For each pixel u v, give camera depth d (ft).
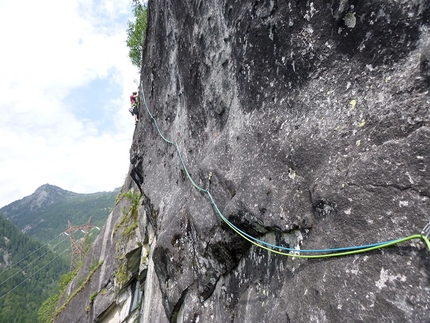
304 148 8.93
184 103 19.71
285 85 10.30
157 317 23.21
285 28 9.69
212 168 14.03
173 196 20.77
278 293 8.99
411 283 5.41
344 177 7.38
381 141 6.94
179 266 17.48
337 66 8.45
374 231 6.33
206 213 14.16
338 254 6.96
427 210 5.58
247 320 10.53
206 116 16.67
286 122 10.12
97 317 41.91
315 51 8.93
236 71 12.87
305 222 8.30
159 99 24.90
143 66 27.61
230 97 14.01
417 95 6.48
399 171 6.25
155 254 19.72
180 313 18.06
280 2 9.69
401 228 5.87
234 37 12.40
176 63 19.83
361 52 7.79
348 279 6.53
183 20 17.61
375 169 6.72
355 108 7.81
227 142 13.70
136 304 39.09
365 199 6.73
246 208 10.84
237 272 12.85
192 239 15.96
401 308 5.40
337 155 7.87
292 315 7.66
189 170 18.20
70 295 61.26
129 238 39.58
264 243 9.80
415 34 6.68
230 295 13.09
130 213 48.11
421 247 5.48
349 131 7.80
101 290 44.50
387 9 7.05
